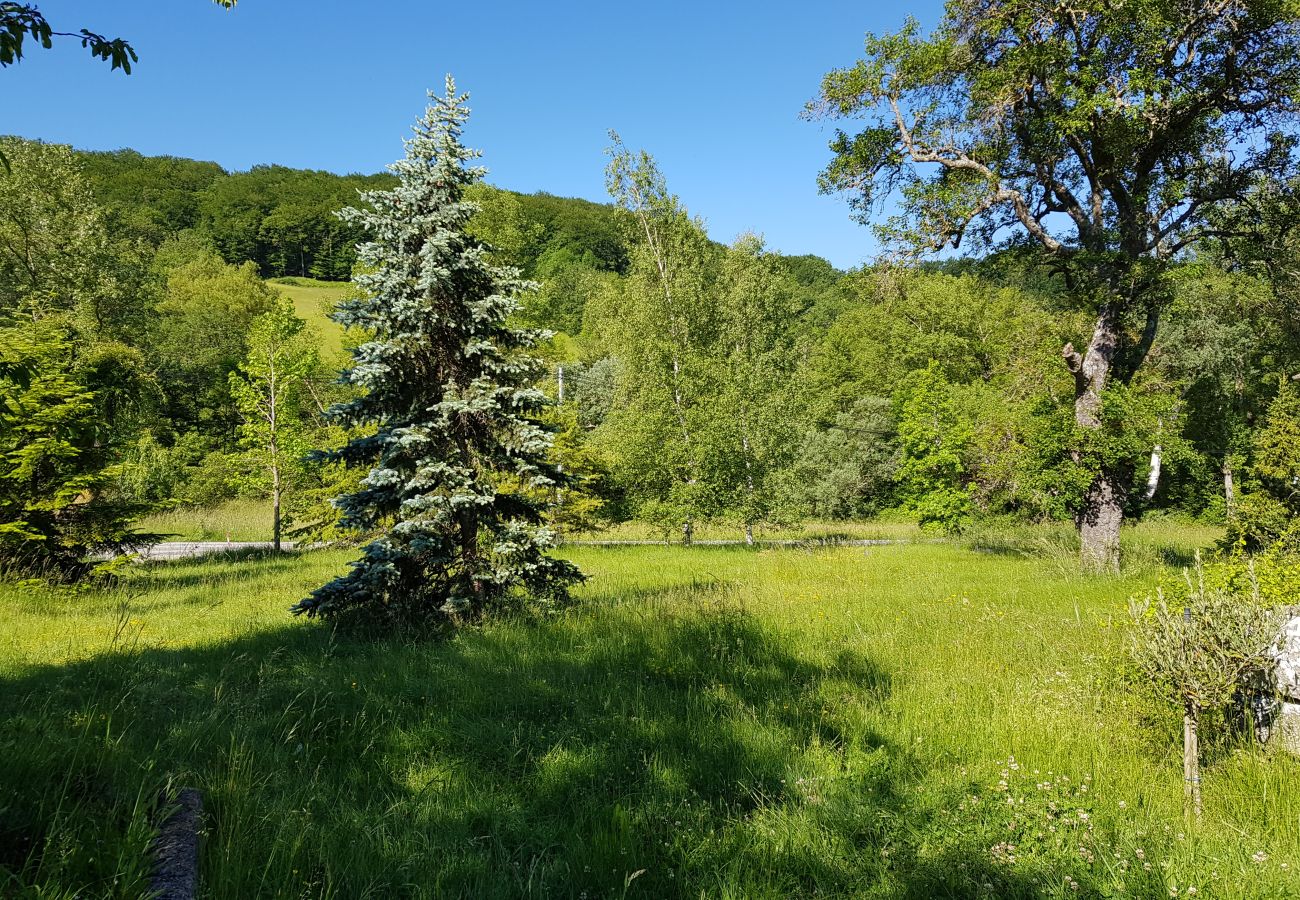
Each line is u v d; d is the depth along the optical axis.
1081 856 3.54
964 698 6.07
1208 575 6.08
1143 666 4.66
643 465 24.00
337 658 7.06
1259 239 15.56
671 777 4.43
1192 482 30.11
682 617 8.96
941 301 44.09
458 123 9.05
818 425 43.06
